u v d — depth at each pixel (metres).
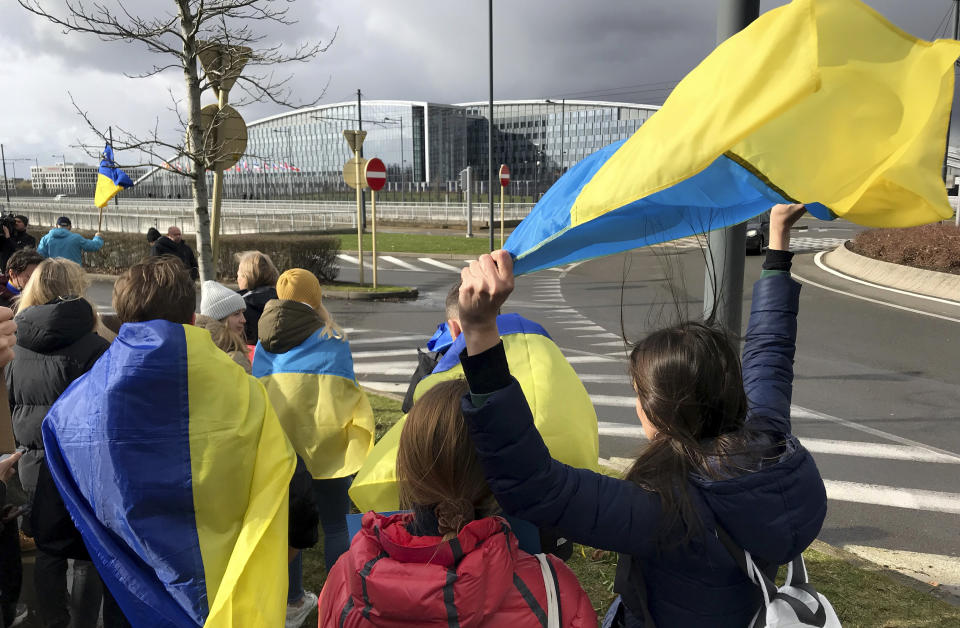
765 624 1.19
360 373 8.27
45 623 2.24
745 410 1.29
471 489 1.26
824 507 1.24
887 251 16.48
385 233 38.00
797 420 6.25
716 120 0.98
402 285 16.83
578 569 3.38
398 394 7.22
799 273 17.03
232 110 5.75
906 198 1.03
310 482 2.27
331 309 13.29
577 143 93.38
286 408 2.88
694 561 1.20
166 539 1.84
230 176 107.38
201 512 1.88
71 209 67.62
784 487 1.18
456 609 1.15
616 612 1.45
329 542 3.05
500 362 1.13
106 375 1.87
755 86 0.98
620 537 1.17
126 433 1.83
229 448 1.92
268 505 1.96
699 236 1.56
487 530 1.21
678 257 1.61
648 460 1.25
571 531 1.17
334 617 1.26
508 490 1.15
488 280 1.07
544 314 12.60
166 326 1.94
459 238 32.88
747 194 1.25
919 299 13.03
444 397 1.30
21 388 2.47
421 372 2.66
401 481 1.29
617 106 89.94
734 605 1.22
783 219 1.71
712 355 1.26
